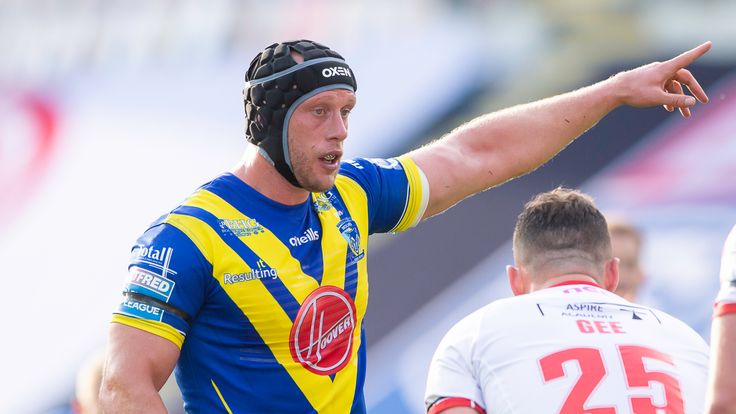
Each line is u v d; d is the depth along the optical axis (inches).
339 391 419.8
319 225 425.4
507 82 1199.6
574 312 399.5
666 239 1040.8
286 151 404.5
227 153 1241.4
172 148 1262.3
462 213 1115.9
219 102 1270.9
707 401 369.4
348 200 439.5
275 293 404.8
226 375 406.0
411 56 1243.2
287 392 409.1
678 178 1072.2
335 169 411.8
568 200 432.1
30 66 1347.2
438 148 478.0
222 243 400.5
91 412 663.1
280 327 406.0
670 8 1163.9
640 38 1163.3
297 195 417.4
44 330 1209.4
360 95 1236.5
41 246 1250.6
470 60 1222.9
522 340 392.8
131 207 1244.5
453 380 396.5
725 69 1109.1
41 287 1230.9
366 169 454.3
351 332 427.2
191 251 394.3
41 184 1279.5
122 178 1262.3
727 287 374.6
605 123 1116.5
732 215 1038.4
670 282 1015.6
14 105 1322.6
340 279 423.2
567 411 375.2
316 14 1282.0
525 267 428.1
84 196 1263.5
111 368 384.8
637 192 1077.8
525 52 1208.8
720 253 1019.3
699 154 1078.4
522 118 482.9
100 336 1200.2
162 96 1291.8
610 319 400.2
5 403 1178.6
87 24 1349.7
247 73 419.2
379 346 1079.0
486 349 395.9
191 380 413.7
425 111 1213.1
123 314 391.9
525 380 384.2
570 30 1198.9
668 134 1095.6
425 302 1090.1
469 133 485.7
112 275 1224.2
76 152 1288.1
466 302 1080.2
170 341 390.3
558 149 486.3
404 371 1060.5
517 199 1107.9
